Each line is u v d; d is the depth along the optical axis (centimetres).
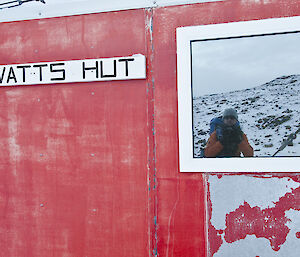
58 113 133
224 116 119
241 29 117
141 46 127
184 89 121
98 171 130
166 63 124
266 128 116
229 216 119
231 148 118
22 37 137
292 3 115
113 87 129
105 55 129
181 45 121
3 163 138
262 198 117
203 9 121
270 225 116
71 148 132
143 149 126
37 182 135
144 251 126
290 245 114
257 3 118
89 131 130
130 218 127
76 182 131
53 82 131
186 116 121
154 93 125
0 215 138
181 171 121
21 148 136
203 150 120
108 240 128
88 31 131
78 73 129
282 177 115
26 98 136
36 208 134
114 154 128
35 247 134
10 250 136
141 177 126
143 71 124
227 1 120
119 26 128
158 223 125
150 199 125
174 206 124
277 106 115
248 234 117
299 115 113
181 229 123
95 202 130
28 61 136
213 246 120
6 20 138
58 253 132
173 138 124
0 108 138
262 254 116
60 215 132
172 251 123
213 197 120
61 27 133
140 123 127
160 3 125
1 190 138
